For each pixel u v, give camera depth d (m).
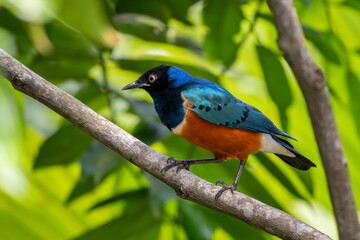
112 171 9.80
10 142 11.46
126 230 9.62
